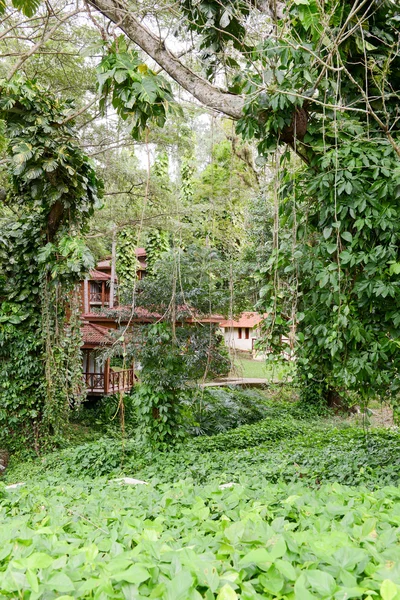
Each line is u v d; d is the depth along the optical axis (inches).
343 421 462.0
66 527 92.7
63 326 337.7
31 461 329.4
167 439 322.3
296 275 171.3
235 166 362.0
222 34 189.2
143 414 315.9
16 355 334.3
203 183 354.3
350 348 169.0
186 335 315.3
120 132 372.2
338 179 153.3
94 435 416.5
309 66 149.2
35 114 262.7
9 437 343.3
